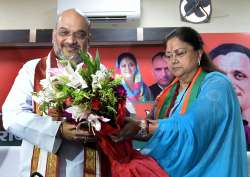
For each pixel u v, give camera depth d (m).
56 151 1.37
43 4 3.23
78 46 1.43
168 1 3.20
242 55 2.90
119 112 1.27
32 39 2.89
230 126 1.46
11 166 2.69
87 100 1.23
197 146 1.40
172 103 1.63
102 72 1.25
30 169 1.41
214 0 3.19
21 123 1.37
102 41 2.87
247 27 3.16
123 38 2.88
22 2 3.24
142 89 2.84
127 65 2.87
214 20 3.16
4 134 2.72
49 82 1.27
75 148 1.41
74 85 1.23
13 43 2.88
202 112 1.42
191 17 3.13
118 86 1.28
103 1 3.04
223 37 2.92
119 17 3.05
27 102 1.46
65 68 1.27
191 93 1.53
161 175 1.38
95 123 1.24
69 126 1.30
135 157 1.41
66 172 1.39
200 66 1.63
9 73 2.87
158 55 2.87
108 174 1.44
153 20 3.18
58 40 1.44
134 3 3.05
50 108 1.28
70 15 1.43
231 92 1.51
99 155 1.42
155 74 2.86
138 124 1.39
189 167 1.41
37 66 1.53
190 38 1.57
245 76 2.88
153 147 1.42
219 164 1.43
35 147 1.42
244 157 1.49
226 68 2.90
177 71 1.60
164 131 1.39
